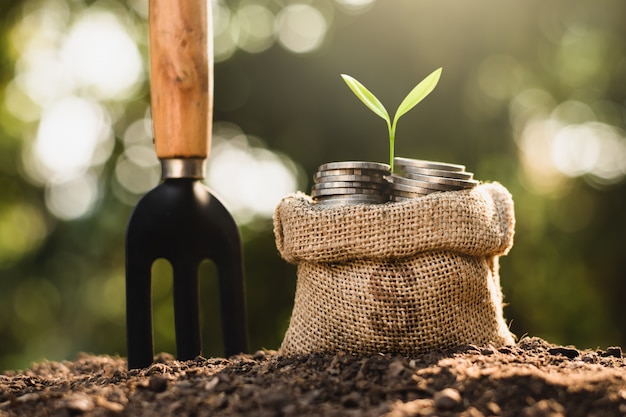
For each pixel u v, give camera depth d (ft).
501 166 3.75
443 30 3.66
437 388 1.14
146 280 1.45
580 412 1.09
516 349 1.30
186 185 1.48
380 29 3.71
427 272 1.30
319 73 3.85
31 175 4.67
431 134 3.68
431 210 1.29
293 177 3.99
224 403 1.13
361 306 1.30
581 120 3.99
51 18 4.60
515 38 3.74
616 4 3.84
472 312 1.32
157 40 1.46
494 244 1.32
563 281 3.68
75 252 4.44
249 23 4.21
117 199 4.49
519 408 1.10
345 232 1.30
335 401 1.13
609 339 3.69
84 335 4.40
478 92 3.75
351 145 3.77
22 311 4.47
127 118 4.62
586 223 3.76
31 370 1.55
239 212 4.05
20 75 4.59
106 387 1.24
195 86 1.47
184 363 1.37
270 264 4.00
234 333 1.51
